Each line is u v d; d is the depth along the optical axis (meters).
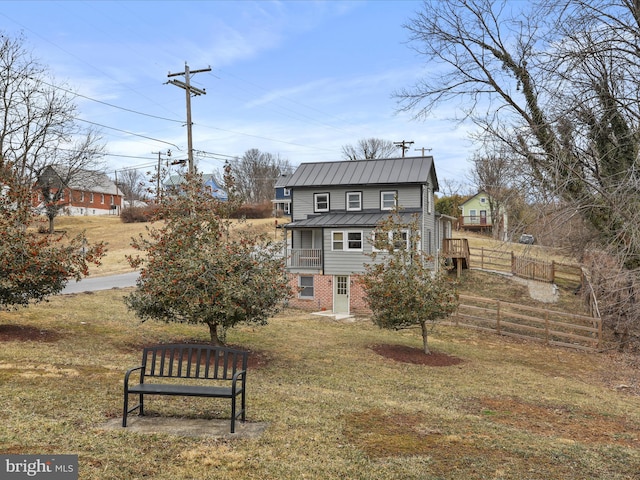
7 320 13.91
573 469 6.43
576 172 13.89
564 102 13.92
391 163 29.84
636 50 13.71
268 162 97.25
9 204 12.52
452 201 66.25
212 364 11.82
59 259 12.18
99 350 11.98
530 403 10.94
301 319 23.05
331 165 31.16
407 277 15.82
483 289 28.95
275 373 11.70
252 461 5.80
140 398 7.33
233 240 12.95
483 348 19.05
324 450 6.39
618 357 18.72
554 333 20.69
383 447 6.71
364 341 17.70
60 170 47.31
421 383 12.10
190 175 14.15
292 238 29.30
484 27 18.81
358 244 26.47
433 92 20.33
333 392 10.18
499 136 15.98
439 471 5.97
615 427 9.44
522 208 14.90
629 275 15.17
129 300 12.49
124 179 105.38
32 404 7.34
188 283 11.65
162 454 5.84
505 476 5.96
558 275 31.94
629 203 12.77
